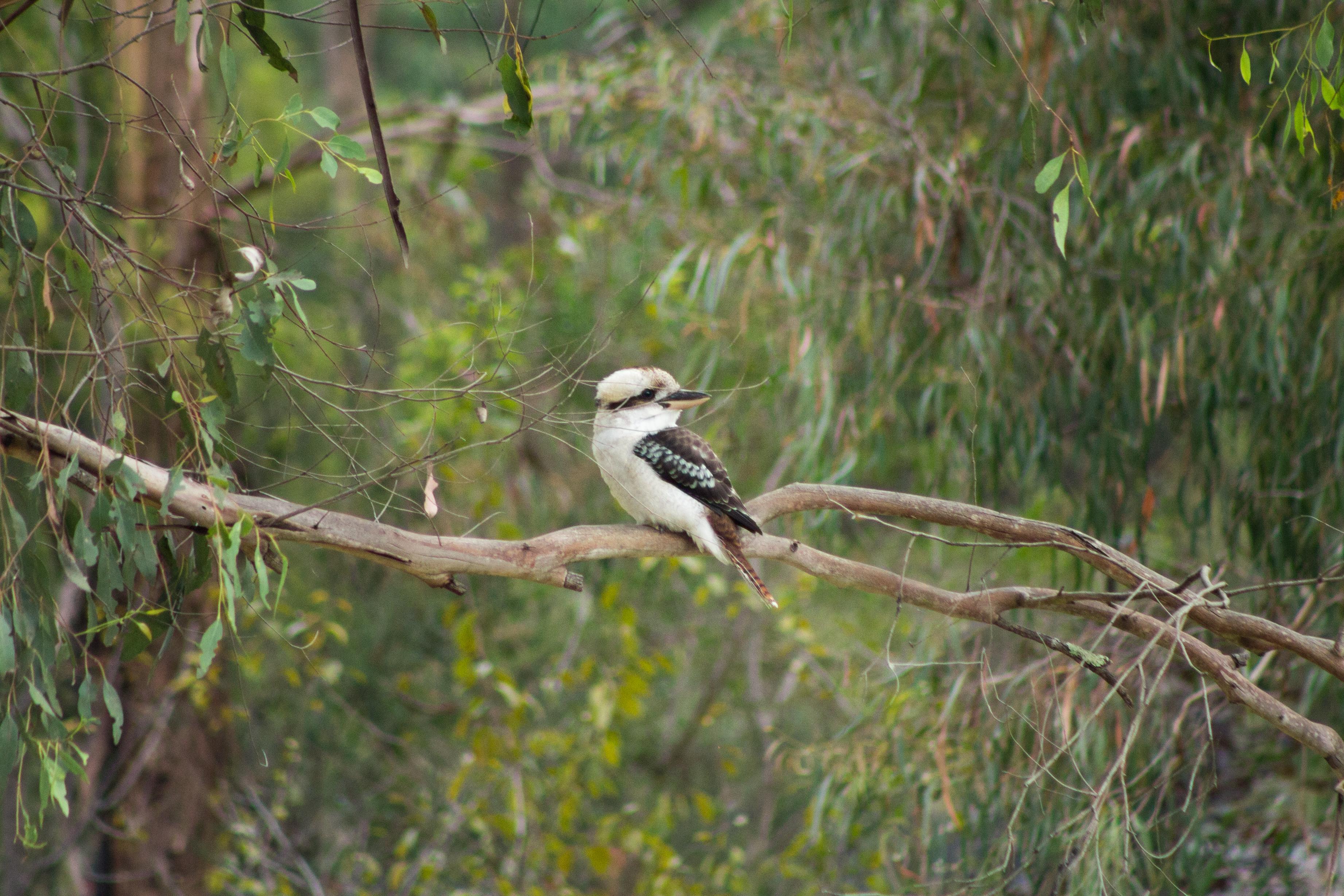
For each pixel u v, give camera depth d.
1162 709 9.73
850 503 7.13
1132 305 10.22
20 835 5.31
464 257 16.56
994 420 10.09
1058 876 6.02
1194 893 9.33
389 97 20.25
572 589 6.32
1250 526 10.02
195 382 5.59
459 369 6.05
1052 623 11.23
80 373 5.76
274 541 5.39
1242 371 9.90
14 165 5.18
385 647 15.39
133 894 13.80
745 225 12.79
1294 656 9.69
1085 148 10.67
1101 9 5.59
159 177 11.05
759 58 13.00
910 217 11.43
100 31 5.84
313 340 5.46
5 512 4.93
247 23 5.00
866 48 12.73
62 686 12.69
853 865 12.12
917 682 9.98
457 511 13.92
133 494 4.86
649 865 13.38
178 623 5.58
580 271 14.52
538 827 13.27
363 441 6.69
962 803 9.77
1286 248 9.84
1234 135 10.23
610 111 13.23
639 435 7.41
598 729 13.55
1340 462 9.28
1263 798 11.31
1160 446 12.57
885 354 11.02
